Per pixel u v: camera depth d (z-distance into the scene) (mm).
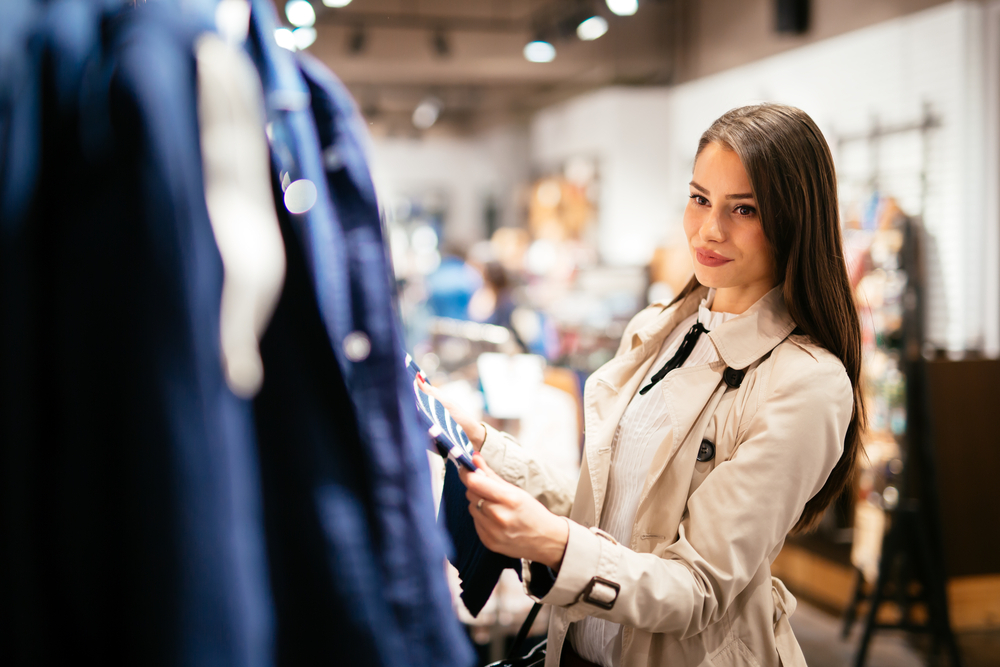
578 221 10227
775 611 1281
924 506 3535
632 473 1293
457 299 6309
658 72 9109
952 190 4957
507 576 2586
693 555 1093
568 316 6547
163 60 545
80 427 534
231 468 562
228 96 584
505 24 9656
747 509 1098
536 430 2707
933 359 3865
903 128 5062
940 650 3621
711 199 1196
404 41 9898
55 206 551
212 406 544
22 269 530
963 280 4871
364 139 740
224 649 542
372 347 695
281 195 678
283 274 667
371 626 644
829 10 6180
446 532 1251
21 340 527
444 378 3830
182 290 527
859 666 3354
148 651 522
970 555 3875
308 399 660
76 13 578
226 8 621
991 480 3898
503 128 12094
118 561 536
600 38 9242
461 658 694
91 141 541
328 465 655
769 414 1138
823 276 1192
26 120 545
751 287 1275
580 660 1322
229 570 549
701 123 8422
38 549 538
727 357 1220
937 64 5094
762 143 1147
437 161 12539
